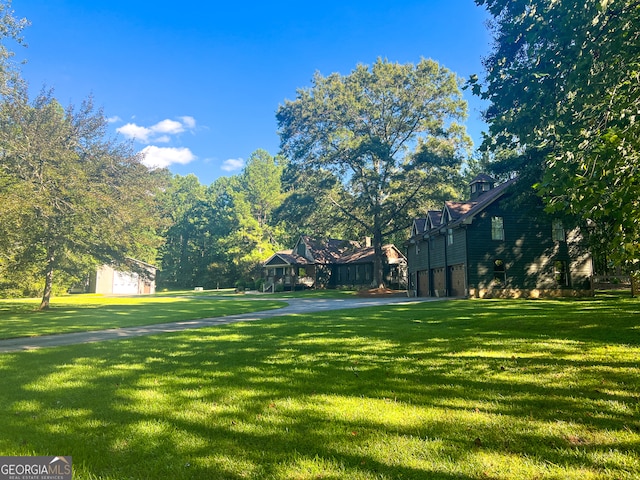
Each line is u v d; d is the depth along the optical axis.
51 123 23.77
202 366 7.61
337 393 5.64
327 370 7.02
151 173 29.05
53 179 22.22
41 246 24.72
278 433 4.24
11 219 18.48
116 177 26.61
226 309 22.48
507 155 23.95
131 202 26.20
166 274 74.19
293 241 74.88
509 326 11.70
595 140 7.02
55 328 14.59
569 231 27.47
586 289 27.22
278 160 79.19
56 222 22.86
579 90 8.25
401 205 41.06
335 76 42.59
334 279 54.16
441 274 31.70
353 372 6.82
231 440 4.09
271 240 74.00
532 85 8.98
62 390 6.05
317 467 3.48
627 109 7.23
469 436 4.07
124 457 3.75
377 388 5.85
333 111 41.28
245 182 79.56
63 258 25.16
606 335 9.62
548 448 3.75
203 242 73.75
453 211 29.33
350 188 43.47
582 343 8.76
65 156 22.86
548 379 6.11
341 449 3.82
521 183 19.50
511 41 9.63
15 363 8.21
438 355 8.01
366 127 42.97
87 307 26.06
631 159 6.56
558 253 27.33
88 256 27.23
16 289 26.22
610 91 7.80
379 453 3.71
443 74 41.06
